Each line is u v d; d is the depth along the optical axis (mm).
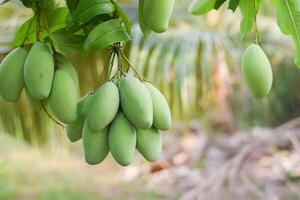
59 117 990
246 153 4926
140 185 6309
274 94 6742
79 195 6062
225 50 3447
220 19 3580
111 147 1002
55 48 1124
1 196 5785
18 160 6957
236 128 6719
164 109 1039
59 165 6980
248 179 4777
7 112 3064
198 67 3371
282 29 1271
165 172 6492
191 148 6656
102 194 6176
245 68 1171
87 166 6945
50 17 1101
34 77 964
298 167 5520
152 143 1043
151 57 3078
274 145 5395
